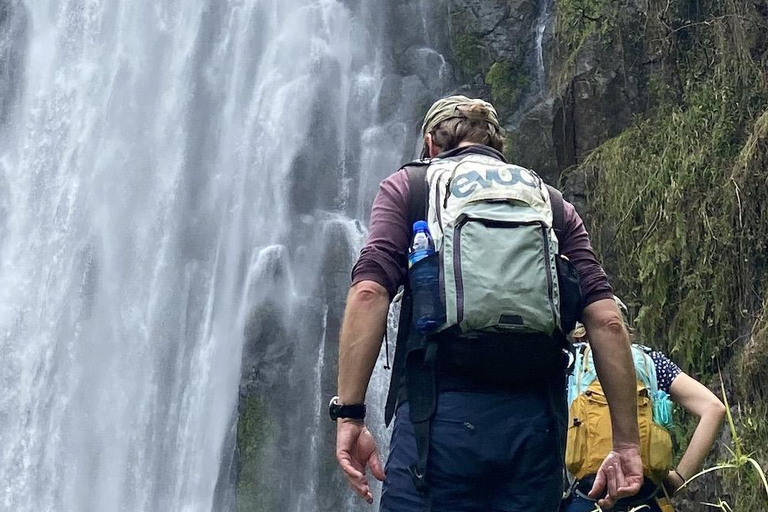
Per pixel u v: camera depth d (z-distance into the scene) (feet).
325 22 45.52
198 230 42.96
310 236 41.29
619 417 8.25
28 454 40.09
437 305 7.67
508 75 41.27
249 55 45.93
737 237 25.44
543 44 40.78
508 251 7.60
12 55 47.57
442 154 8.75
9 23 48.08
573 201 32.22
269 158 43.29
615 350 8.21
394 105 43.19
